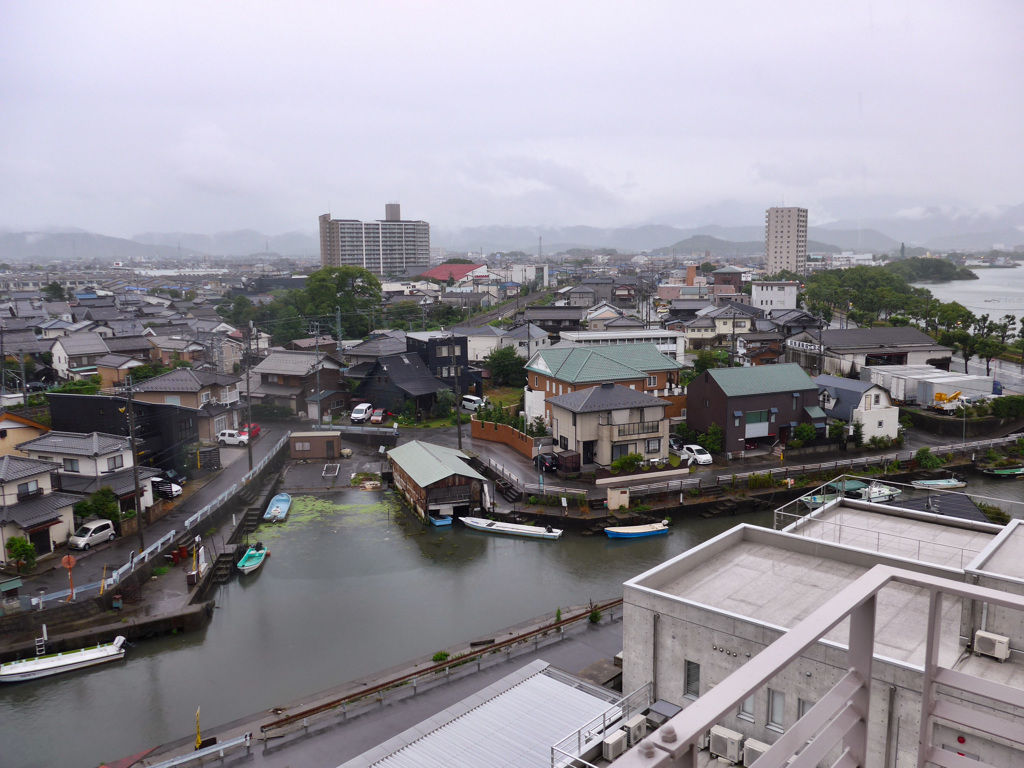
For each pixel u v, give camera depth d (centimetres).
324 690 2162
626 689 1424
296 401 5419
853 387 4450
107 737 1964
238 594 2838
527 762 1351
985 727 384
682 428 4338
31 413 4566
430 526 3516
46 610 2398
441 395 5347
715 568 1559
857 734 366
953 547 1694
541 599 2772
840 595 352
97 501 3030
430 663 2223
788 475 3828
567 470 3844
